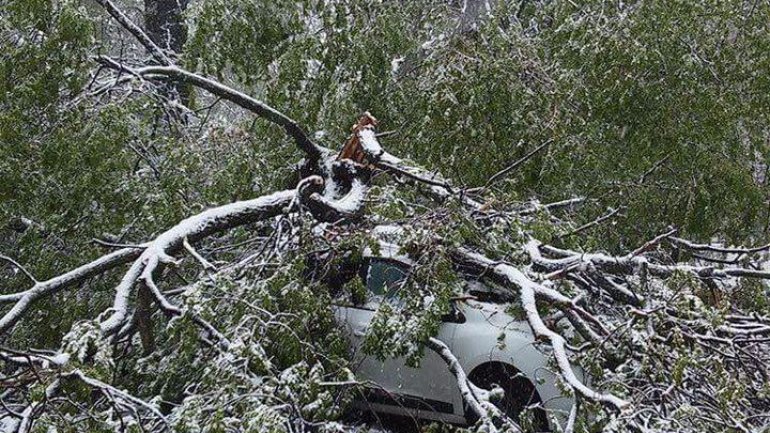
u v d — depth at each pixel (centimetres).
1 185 812
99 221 859
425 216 736
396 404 745
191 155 905
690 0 1116
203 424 535
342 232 745
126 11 1756
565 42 1180
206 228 743
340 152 966
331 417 595
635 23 1094
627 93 1075
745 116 1129
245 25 1071
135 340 729
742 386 584
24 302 669
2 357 579
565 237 838
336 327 723
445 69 1058
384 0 1220
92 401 601
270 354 639
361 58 1101
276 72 1141
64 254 850
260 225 866
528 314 652
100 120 852
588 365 626
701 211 1081
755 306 866
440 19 1281
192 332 610
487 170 998
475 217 766
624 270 771
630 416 549
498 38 1089
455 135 1009
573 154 1027
